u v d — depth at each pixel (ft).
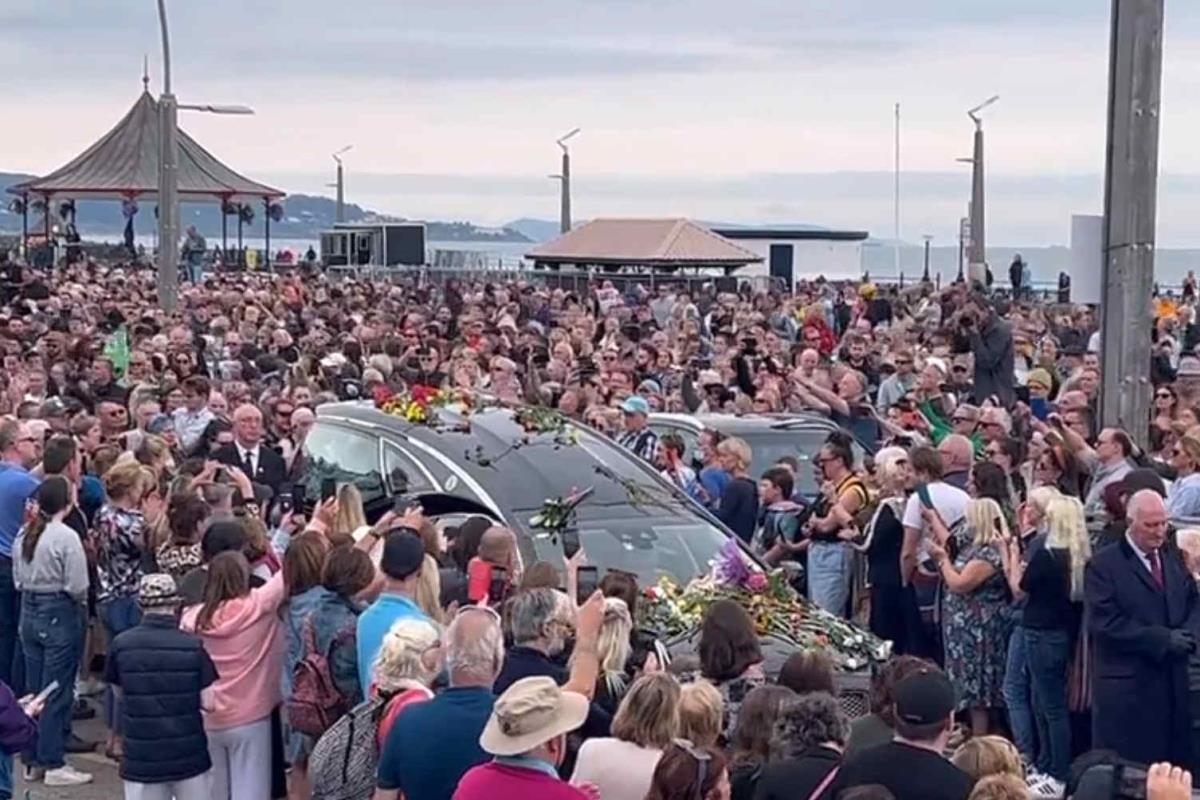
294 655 30.42
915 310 127.03
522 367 76.84
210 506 36.58
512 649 26.61
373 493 42.63
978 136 152.76
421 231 212.02
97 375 66.23
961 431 50.24
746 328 89.10
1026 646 35.12
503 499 39.78
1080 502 37.14
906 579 39.47
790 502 45.37
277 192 191.21
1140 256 41.86
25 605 38.42
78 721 42.86
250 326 97.09
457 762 23.04
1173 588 31.63
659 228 183.01
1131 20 41.27
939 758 21.75
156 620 30.35
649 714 23.24
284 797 33.45
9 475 41.39
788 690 24.68
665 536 39.24
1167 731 31.42
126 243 213.25
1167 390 55.62
